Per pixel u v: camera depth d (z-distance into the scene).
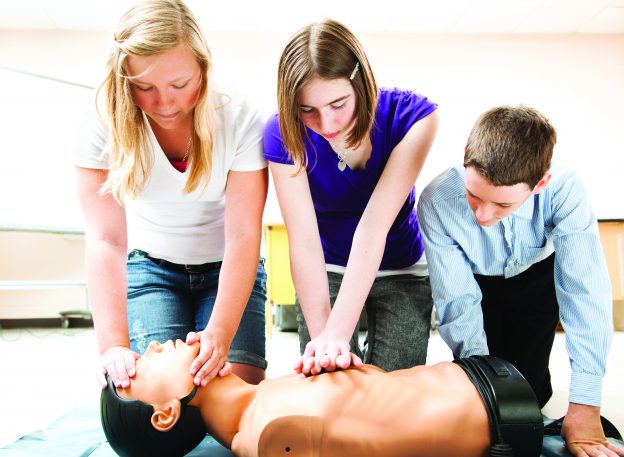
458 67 4.00
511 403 0.73
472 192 0.93
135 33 0.80
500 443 0.72
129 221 1.27
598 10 3.75
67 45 3.79
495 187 0.88
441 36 4.00
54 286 3.17
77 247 4.01
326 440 0.72
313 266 1.08
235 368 1.13
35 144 3.05
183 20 0.84
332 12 3.70
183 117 0.94
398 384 0.77
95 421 1.24
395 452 0.72
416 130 1.06
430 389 0.77
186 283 1.26
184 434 0.82
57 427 1.19
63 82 3.09
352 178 1.15
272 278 3.01
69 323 3.99
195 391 0.82
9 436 1.39
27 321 3.96
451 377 0.79
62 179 3.12
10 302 3.96
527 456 0.74
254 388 0.85
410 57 3.99
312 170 1.15
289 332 3.35
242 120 1.05
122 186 0.96
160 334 1.16
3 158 3.00
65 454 0.99
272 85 3.89
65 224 3.12
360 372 0.81
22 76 3.01
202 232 1.22
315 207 1.25
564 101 4.02
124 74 0.85
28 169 3.04
